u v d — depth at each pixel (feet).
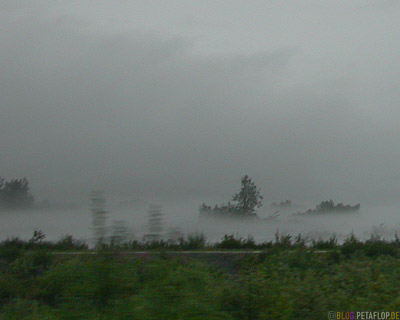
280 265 44.98
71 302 23.22
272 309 28.48
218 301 27.17
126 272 23.71
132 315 21.04
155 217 24.07
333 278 38.09
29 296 33.53
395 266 44.04
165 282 22.30
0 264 53.21
